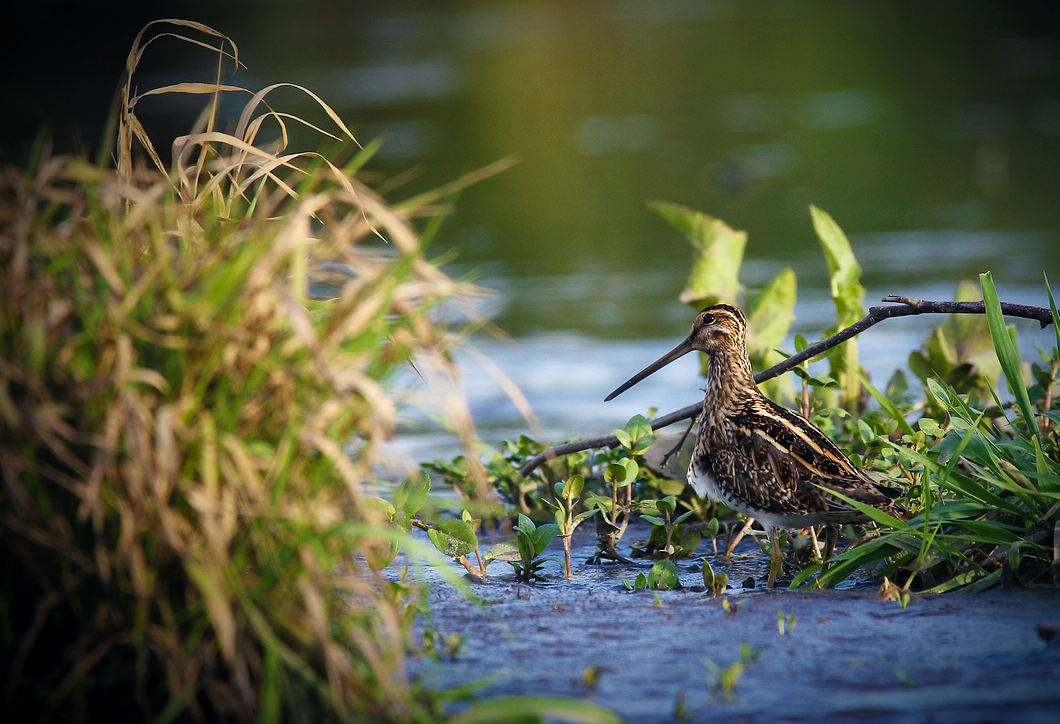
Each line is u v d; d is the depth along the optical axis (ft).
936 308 37.06
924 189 113.91
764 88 179.32
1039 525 31.01
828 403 46.16
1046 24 219.20
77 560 20.86
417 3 291.17
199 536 21.21
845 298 45.78
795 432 34.37
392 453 22.75
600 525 40.11
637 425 37.55
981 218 100.58
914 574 30.68
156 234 22.09
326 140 138.41
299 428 21.39
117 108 26.63
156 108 157.58
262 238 22.63
